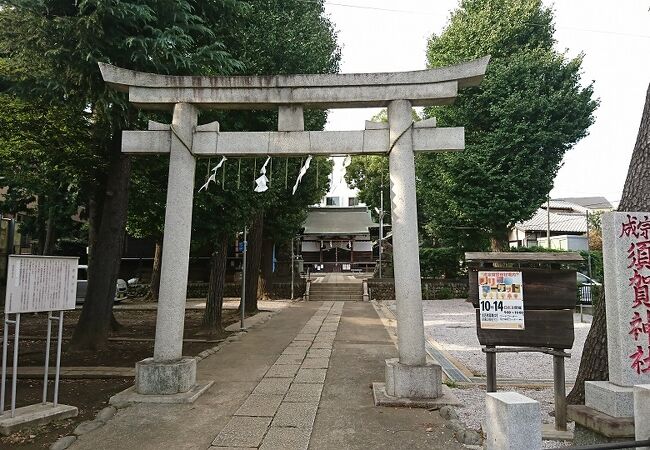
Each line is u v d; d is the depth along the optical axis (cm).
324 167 2247
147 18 704
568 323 505
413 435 477
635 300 422
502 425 292
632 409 394
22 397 623
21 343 1023
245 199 1109
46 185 1245
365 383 686
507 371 805
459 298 2319
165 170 1125
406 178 626
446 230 2183
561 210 4191
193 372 641
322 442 459
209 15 938
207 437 471
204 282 2492
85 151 1038
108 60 734
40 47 759
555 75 1792
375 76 642
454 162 1880
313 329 1279
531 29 1900
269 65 1112
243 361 847
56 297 548
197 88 661
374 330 1256
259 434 479
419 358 601
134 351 931
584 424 413
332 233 3538
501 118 1797
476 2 2014
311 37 1243
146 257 2870
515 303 523
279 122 663
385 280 2362
